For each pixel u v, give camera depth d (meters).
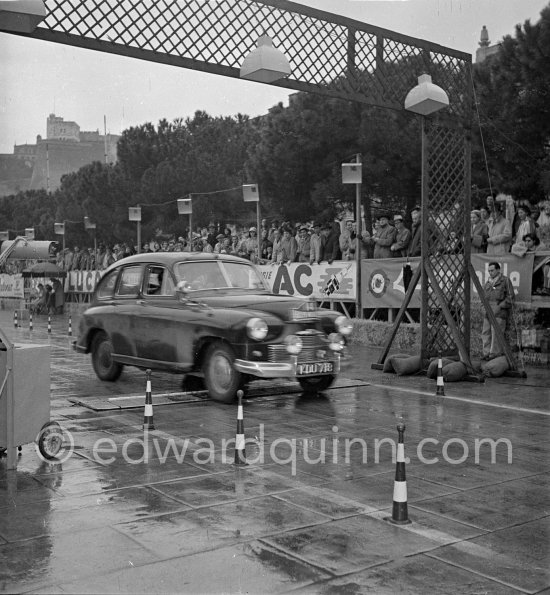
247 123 33.19
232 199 30.36
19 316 30.61
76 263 37.38
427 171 11.84
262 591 3.85
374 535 4.68
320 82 10.69
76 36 8.60
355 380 11.45
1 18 7.65
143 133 35.50
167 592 3.84
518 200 14.68
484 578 4.03
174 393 10.23
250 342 9.05
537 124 13.72
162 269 10.47
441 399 9.85
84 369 13.31
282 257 19.89
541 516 5.09
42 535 4.65
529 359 13.24
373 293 16.81
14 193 53.75
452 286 12.27
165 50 9.30
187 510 5.14
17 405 6.21
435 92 10.77
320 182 20.61
